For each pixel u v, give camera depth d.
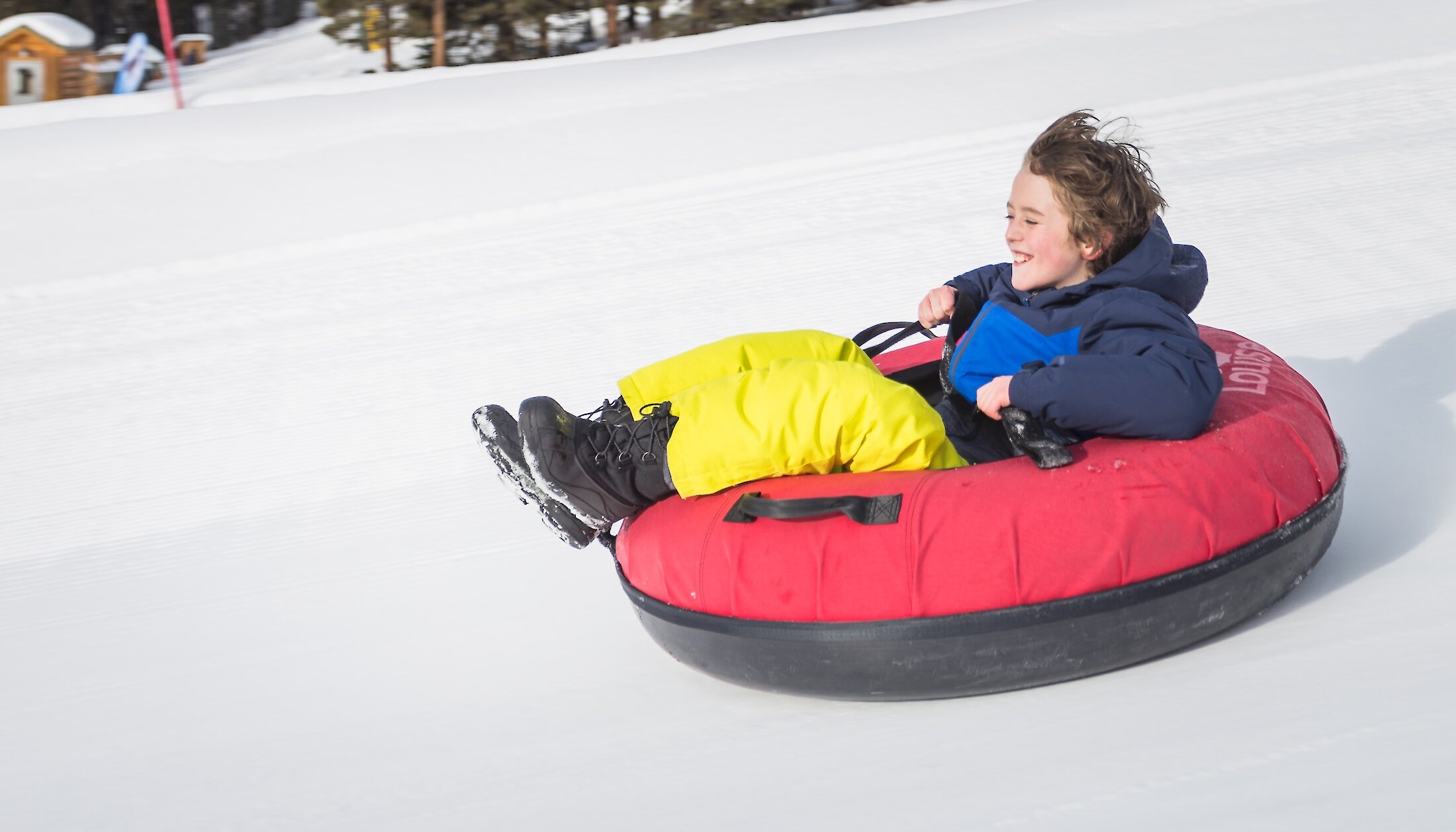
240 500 4.82
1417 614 2.41
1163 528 2.33
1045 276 2.67
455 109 12.17
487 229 8.55
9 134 13.07
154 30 37.41
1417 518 2.93
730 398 2.55
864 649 2.38
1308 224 5.96
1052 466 2.40
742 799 2.17
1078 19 12.82
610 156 10.04
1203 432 2.50
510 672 3.07
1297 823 1.76
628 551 2.74
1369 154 6.96
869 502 2.40
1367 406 3.75
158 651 3.59
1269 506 2.44
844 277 6.36
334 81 18.45
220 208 9.91
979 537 2.32
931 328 3.26
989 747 2.20
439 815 2.34
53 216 10.07
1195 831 1.79
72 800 2.71
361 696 3.07
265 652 3.47
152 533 4.62
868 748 2.30
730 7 23.53
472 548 4.02
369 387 5.84
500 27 24.91
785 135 9.98
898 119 9.99
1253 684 2.24
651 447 2.64
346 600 3.77
